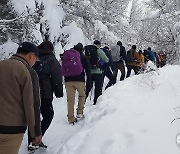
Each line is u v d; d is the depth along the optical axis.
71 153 4.07
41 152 5.25
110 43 19.11
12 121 3.41
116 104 6.11
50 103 5.52
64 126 6.80
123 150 3.74
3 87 3.41
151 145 3.67
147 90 6.89
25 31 13.02
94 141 4.19
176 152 3.40
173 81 7.41
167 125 4.24
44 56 5.50
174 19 19.06
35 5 12.68
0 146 3.45
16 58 3.65
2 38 14.10
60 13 15.18
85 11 18.36
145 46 23.88
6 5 13.16
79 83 6.98
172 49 21.19
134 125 4.48
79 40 15.38
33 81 3.59
